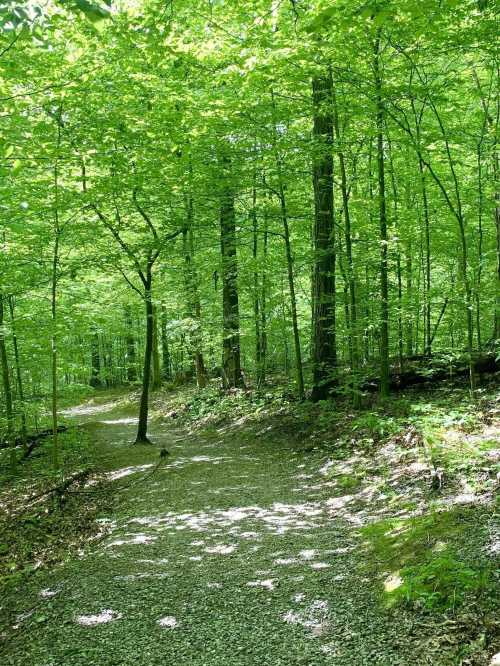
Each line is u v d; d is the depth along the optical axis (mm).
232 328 14750
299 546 5062
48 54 7367
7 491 9719
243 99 9328
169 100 8891
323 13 3672
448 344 13039
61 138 8578
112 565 5062
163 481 8453
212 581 4484
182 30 7441
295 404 11508
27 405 10656
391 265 10438
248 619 3797
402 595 3668
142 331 25500
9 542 6496
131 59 7781
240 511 6406
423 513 5105
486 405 7598
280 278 13195
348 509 5977
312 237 13086
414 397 9305
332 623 3605
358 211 11781
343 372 11367
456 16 6301
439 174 11305
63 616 4109
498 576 3457
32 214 9031
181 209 12344
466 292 8422
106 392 28359
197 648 3496
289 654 3316
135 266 11820
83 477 9695
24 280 9703
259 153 10055
